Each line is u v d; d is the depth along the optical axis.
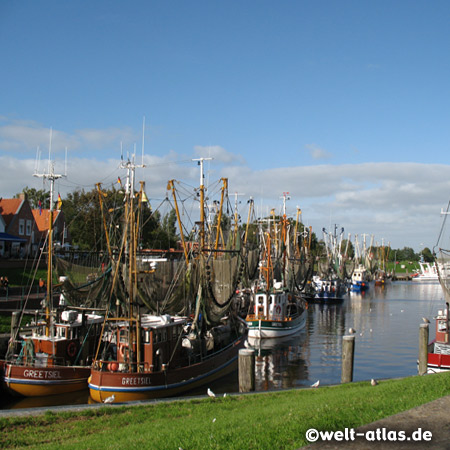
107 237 40.66
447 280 41.59
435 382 21.30
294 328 64.94
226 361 40.25
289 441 13.49
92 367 31.64
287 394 24.34
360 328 72.31
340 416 15.62
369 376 41.66
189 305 40.34
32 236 86.56
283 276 77.44
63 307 37.53
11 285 61.41
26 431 17.78
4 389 32.34
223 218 66.62
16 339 36.66
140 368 31.98
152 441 14.66
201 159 45.25
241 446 13.30
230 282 45.16
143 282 36.72
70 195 101.44
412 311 95.50
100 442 15.53
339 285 122.00
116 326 33.72
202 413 19.80
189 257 42.47
